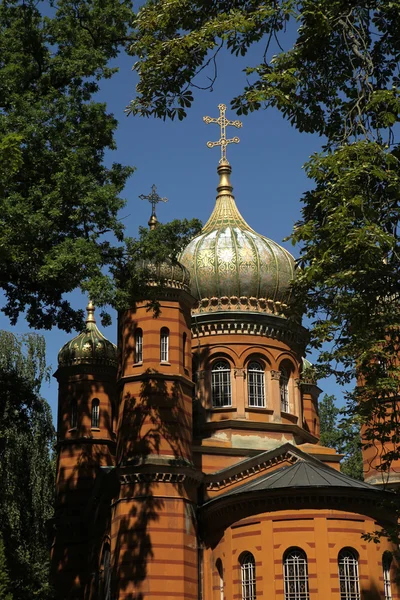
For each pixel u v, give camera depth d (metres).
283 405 53.16
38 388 57.41
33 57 38.56
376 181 27.12
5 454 54.94
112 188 36.34
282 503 41.09
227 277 52.84
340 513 40.72
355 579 40.19
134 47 29.84
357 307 27.56
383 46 29.12
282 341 53.38
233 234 54.56
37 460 56.31
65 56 38.53
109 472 46.22
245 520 41.94
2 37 38.06
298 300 29.25
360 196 25.75
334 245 26.62
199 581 43.81
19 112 35.47
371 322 27.73
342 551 40.53
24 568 47.22
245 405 51.12
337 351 28.42
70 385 56.97
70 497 54.16
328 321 28.50
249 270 53.00
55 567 53.16
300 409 53.69
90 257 33.94
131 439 44.53
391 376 27.89
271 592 39.69
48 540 56.22
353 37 26.95
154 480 43.53
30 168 35.94
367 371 28.59
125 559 42.38
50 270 33.59
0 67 37.97
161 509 43.06
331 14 26.86
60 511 54.19
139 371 45.75
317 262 27.58
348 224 25.89
